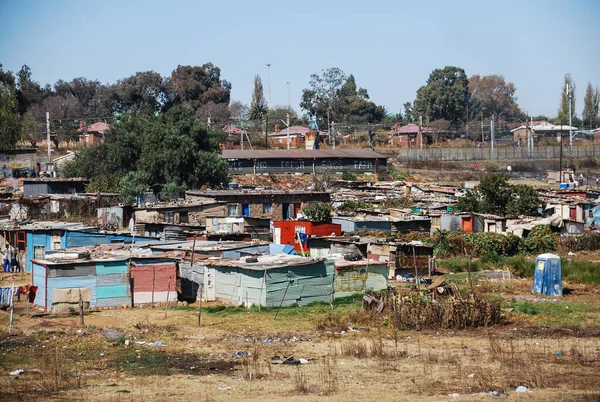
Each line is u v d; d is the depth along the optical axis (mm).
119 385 20266
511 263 46406
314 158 100875
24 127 105250
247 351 24719
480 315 29344
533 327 29172
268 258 35125
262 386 20062
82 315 29031
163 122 87188
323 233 52812
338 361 23250
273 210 67750
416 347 25422
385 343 26047
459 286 38812
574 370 21938
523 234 57344
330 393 19188
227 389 19734
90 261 32219
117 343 25625
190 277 35188
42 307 32000
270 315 30969
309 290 33531
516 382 20438
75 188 77562
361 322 29625
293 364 22859
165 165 79062
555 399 18453
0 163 93125
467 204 69625
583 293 38188
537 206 69062
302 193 69062
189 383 20438
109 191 76250
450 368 22188
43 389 19703
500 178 69625
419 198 80562
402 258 42250
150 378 21062
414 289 35938
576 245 55406
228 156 96625
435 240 52438
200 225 55562
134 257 33250
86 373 21812
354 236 49219
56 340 26141
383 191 87750
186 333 27656
